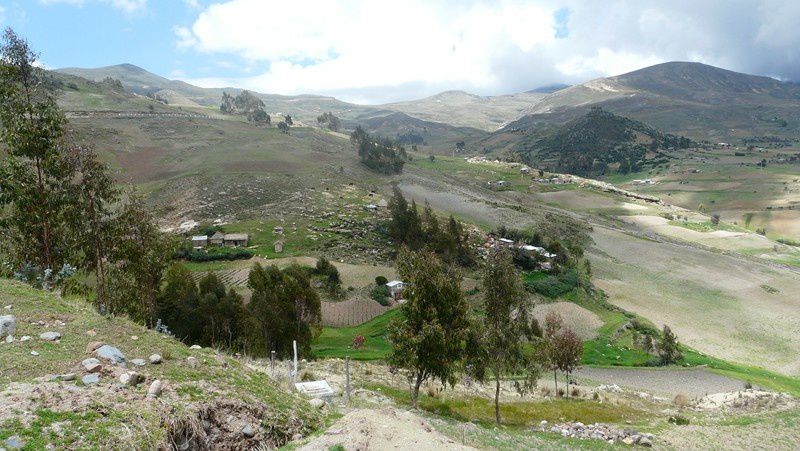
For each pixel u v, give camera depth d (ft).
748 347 306.14
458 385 159.63
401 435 48.32
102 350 45.70
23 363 40.98
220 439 43.52
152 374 46.01
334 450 42.47
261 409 48.96
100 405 37.93
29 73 90.43
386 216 501.15
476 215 619.26
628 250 531.09
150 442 36.73
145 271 112.78
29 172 92.02
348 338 243.60
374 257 388.98
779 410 141.79
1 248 89.71
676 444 107.34
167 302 163.53
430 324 108.06
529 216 624.18
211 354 56.80
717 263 497.05
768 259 556.92
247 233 415.44
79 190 97.76
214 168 640.99
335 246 401.49
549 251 437.99
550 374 219.00
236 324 170.19
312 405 57.57
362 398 104.22
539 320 302.45
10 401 35.22
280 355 164.45
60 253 95.61
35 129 88.89
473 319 117.70
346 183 654.53
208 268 339.57
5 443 31.09
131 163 654.53
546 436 106.11
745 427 122.52
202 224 443.73
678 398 175.63
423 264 113.60
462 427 87.61
